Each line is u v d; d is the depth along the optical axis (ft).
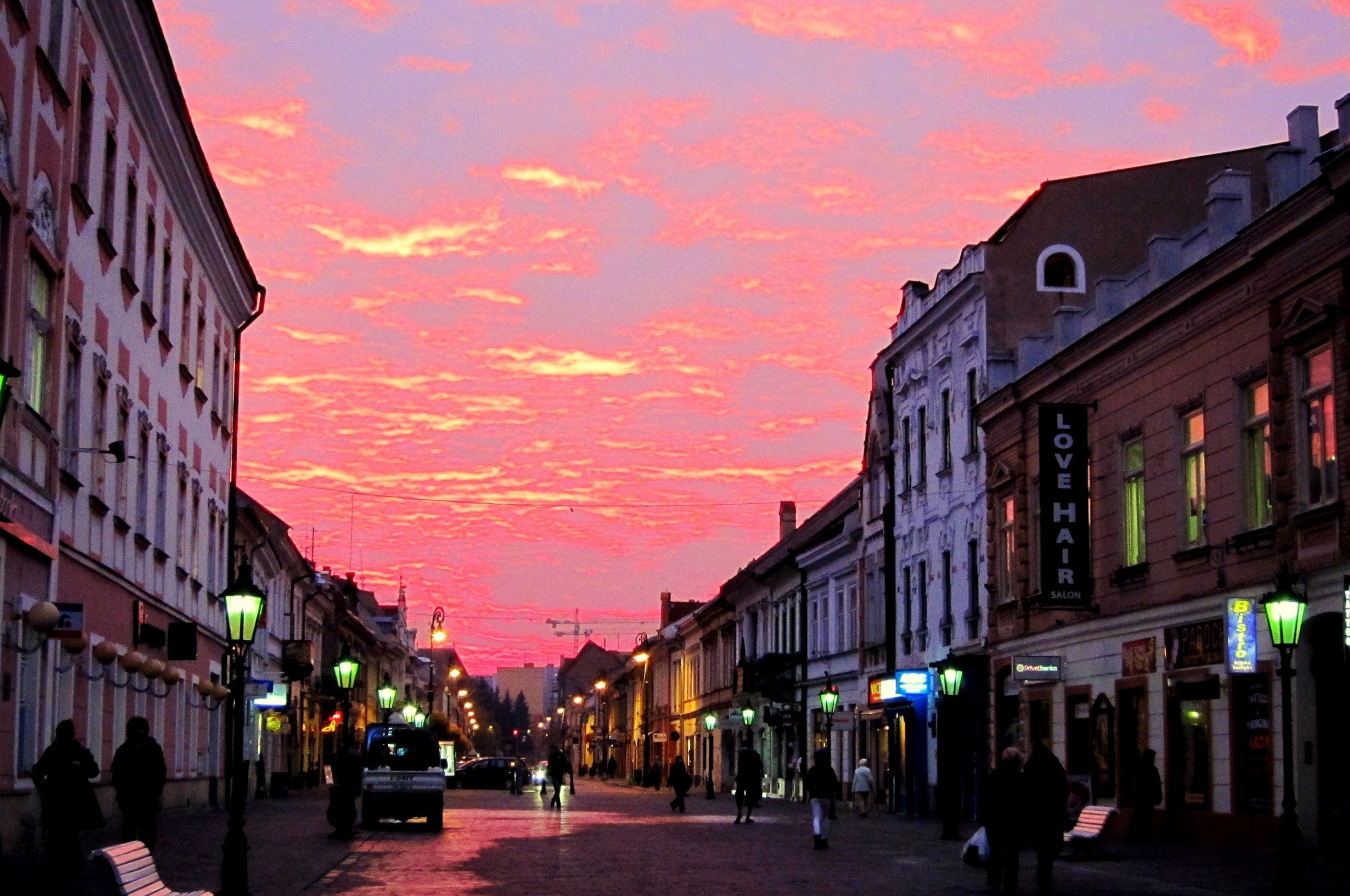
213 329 132.26
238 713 55.06
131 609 96.89
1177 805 91.81
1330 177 73.31
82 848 77.15
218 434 136.87
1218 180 91.09
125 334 92.99
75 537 80.84
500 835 105.19
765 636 231.50
